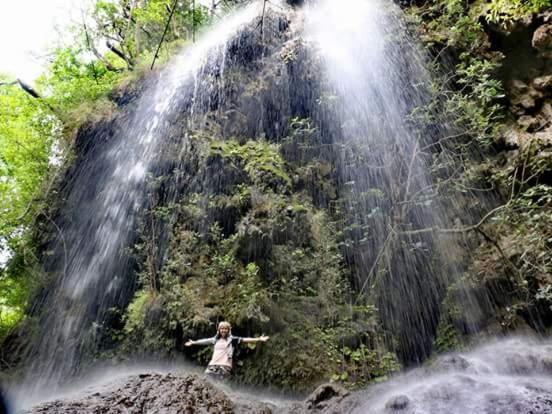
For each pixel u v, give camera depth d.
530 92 10.50
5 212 11.95
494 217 8.62
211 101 11.80
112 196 11.21
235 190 9.45
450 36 11.27
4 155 13.23
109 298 9.90
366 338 7.98
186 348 7.82
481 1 11.37
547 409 3.96
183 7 15.47
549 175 9.29
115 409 4.03
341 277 9.05
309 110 11.62
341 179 10.87
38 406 3.95
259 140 10.47
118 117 12.78
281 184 9.46
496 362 6.15
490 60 10.79
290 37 12.75
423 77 11.11
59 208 11.95
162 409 4.11
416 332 8.85
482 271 8.99
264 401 6.05
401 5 13.52
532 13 10.27
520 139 10.01
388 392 5.27
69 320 9.94
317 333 7.67
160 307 8.38
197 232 9.29
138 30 16.61
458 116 9.91
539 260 8.12
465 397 4.37
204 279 8.38
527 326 8.29
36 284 10.95
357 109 11.44
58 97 14.10
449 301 9.04
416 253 9.64
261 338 6.83
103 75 16.89
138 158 11.40
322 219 9.35
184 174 10.34
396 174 10.50
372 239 9.91
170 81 12.97
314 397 5.38
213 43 13.22
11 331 10.69
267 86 11.74
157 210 9.77
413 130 10.73
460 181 10.05
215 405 4.50
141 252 9.77
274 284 8.15
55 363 9.27
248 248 8.43
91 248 10.86
